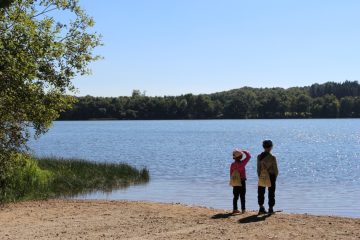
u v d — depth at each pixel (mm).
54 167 28828
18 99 16203
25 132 17359
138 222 12445
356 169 39156
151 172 36219
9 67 15367
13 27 16203
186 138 96750
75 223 12398
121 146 72938
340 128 152625
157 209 14680
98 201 17000
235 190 13766
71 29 17688
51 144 78688
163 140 90000
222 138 96250
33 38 16234
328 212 18656
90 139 94875
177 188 26422
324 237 10328
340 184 29016
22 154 17844
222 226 11695
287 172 36875
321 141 86812
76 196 22500
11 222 12656
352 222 12008
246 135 108688
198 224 12039
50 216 13531
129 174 30547
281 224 11789
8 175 17641
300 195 23750
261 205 13383
